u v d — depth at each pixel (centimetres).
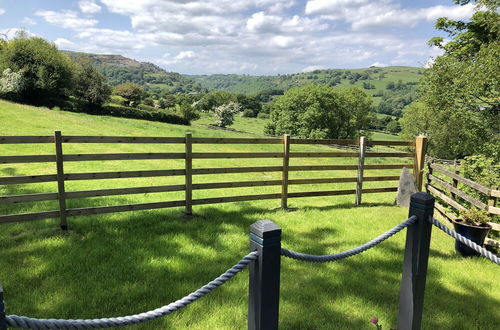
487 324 377
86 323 186
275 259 221
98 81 5919
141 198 877
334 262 501
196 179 1314
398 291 430
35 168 1230
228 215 718
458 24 2172
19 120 2388
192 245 535
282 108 6278
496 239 645
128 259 473
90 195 604
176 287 404
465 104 1823
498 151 1469
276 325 230
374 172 2252
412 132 5184
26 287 392
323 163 2444
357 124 6431
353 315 374
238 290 405
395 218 761
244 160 2220
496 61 1509
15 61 5150
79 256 471
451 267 520
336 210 822
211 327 338
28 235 543
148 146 2256
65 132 2264
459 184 839
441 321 374
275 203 888
